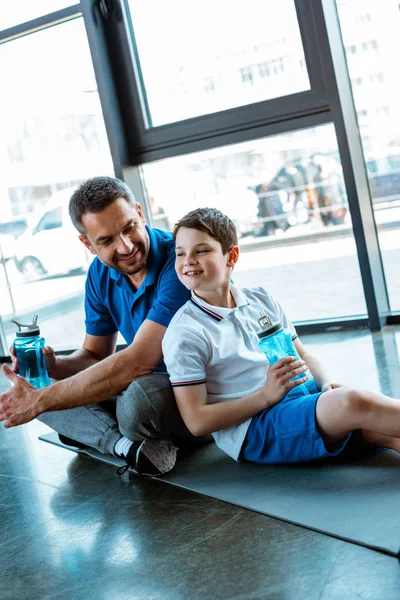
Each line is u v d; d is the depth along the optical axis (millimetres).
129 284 1854
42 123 3428
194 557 1297
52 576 1328
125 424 1712
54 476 1879
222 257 1631
